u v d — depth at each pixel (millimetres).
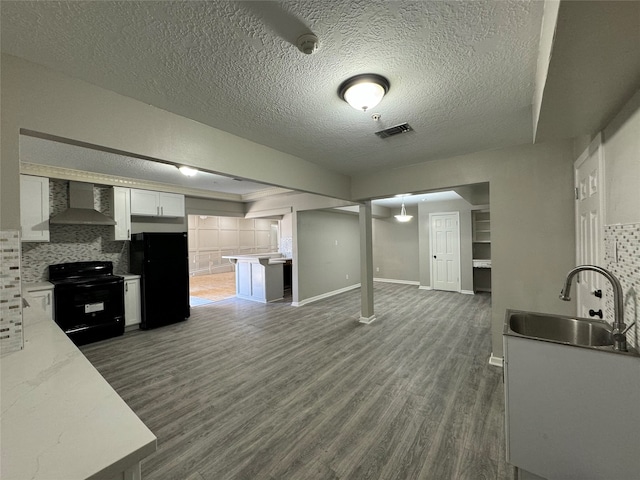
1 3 1034
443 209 6984
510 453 1371
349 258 7590
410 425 1969
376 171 3725
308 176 3270
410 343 3541
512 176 2748
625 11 766
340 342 3621
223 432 1928
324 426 1976
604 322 1575
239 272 6695
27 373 1048
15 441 689
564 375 1258
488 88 1694
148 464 1648
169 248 4547
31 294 3354
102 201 4453
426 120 2150
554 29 863
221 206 6309
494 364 2848
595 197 1876
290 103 1870
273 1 1055
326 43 1300
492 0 1062
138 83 1628
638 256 1290
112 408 834
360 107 1700
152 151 1888
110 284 3947
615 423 1169
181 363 3066
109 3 1056
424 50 1354
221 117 2084
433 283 7141
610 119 1570
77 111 1566
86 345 3652
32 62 1420
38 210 3594
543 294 2600
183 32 1221
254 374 2781
